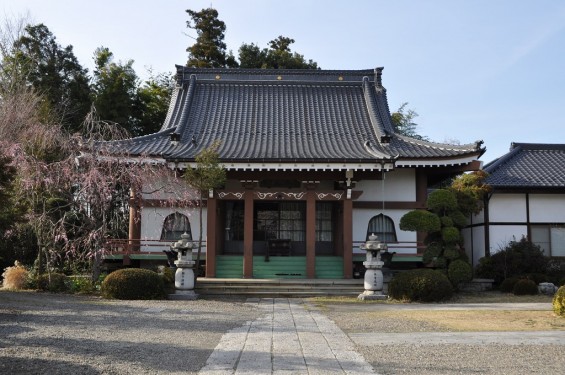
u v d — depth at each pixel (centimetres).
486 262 2247
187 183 2044
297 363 805
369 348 931
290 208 2567
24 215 1864
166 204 2281
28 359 767
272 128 2623
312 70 2998
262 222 2556
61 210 2095
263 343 967
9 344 874
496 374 749
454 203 1988
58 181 1814
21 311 1283
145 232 2364
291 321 1273
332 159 2116
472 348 936
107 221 2059
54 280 1850
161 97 4338
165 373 727
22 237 2331
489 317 1340
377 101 2869
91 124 2131
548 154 2745
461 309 1523
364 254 2347
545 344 977
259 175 2234
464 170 2336
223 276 2302
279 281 2059
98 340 941
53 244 1973
